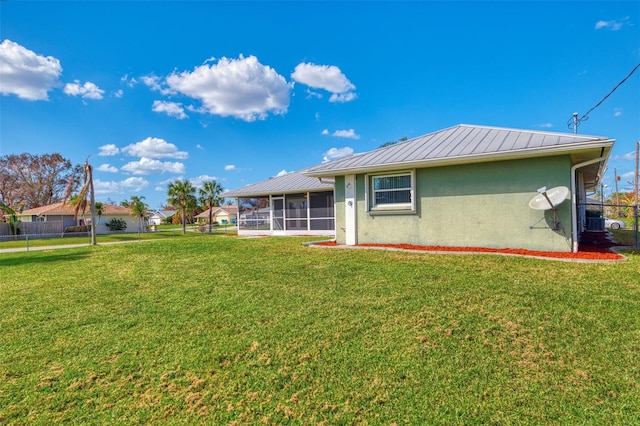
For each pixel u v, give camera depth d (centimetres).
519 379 270
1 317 466
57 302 536
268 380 281
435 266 679
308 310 447
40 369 312
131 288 619
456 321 387
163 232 3394
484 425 221
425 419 228
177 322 424
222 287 592
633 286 493
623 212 2830
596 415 226
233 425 228
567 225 762
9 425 233
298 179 2000
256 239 1586
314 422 228
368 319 406
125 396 265
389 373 285
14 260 1151
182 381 284
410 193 968
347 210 1083
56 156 4428
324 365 302
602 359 296
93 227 1864
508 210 827
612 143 678
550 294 469
